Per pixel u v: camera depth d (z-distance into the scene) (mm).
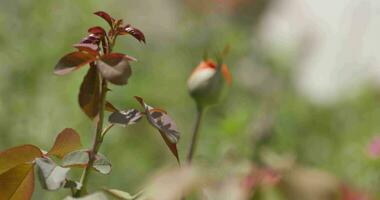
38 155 2105
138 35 2143
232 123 6520
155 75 8094
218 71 3295
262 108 7562
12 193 2104
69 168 2057
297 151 8117
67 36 7211
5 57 7004
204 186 1876
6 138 6812
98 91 2057
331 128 8914
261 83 9305
